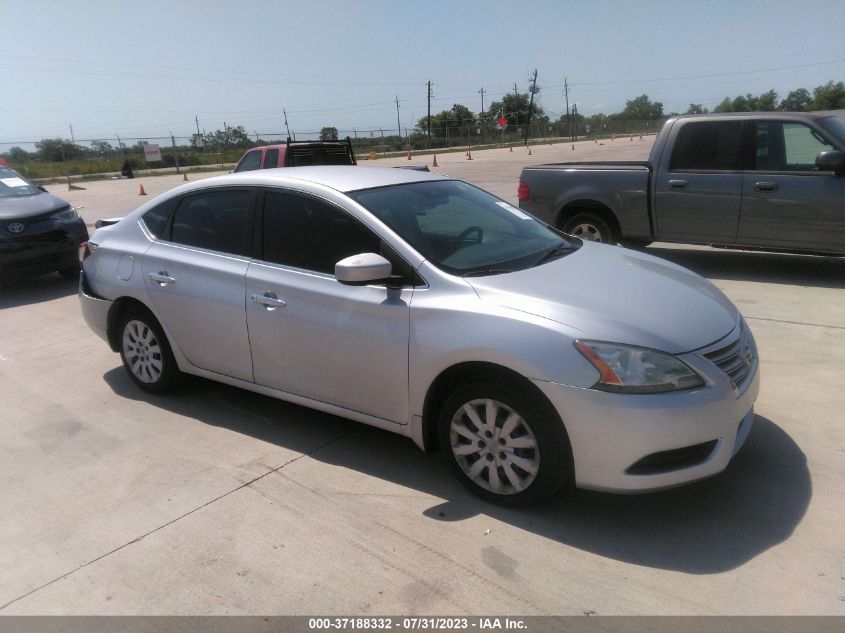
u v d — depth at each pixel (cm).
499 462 322
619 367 287
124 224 488
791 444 377
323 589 276
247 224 409
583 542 299
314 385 383
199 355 440
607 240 829
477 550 297
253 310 396
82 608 272
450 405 331
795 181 703
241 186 418
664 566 282
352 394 368
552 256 387
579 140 6738
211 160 4734
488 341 306
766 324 591
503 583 275
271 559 296
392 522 320
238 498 347
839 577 271
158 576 289
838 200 684
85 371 546
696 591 266
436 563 289
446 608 262
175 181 3133
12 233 789
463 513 325
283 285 382
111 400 483
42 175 3988
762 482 341
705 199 752
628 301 320
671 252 917
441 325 323
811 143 702
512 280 336
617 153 3409
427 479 359
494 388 312
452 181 456
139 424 441
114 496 354
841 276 751
